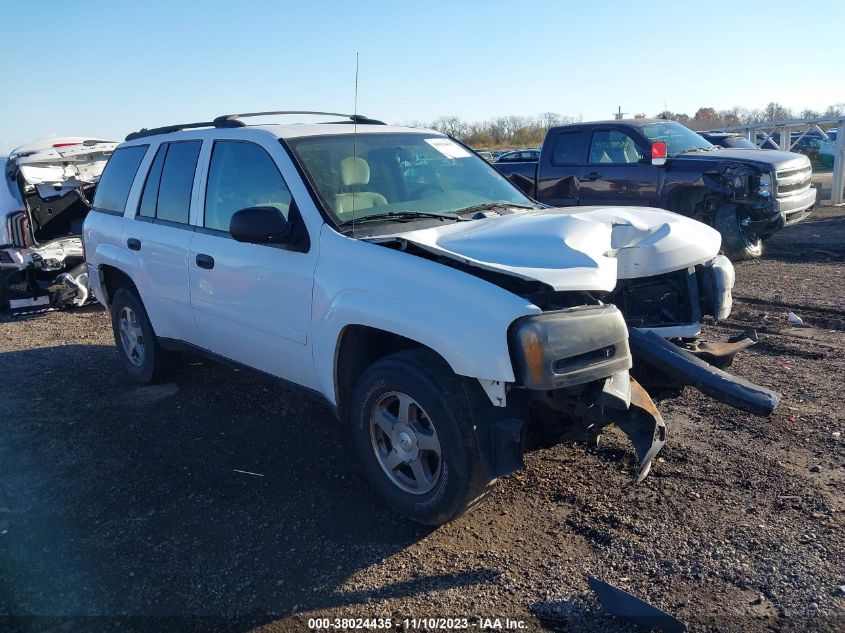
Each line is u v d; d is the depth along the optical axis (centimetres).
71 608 309
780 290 851
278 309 413
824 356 597
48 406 563
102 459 460
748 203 987
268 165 432
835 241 1195
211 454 460
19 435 505
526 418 328
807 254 1091
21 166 940
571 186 1120
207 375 618
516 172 1189
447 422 326
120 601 313
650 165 1034
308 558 339
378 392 358
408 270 341
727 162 988
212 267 461
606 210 427
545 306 331
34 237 960
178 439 486
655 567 320
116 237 575
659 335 383
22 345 772
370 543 349
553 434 354
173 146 531
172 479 427
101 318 912
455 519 352
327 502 391
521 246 345
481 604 301
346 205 402
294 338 405
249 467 438
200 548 351
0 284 945
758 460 414
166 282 514
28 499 410
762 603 294
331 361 380
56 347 757
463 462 326
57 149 975
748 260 1059
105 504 400
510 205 468
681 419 479
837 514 353
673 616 287
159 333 548
